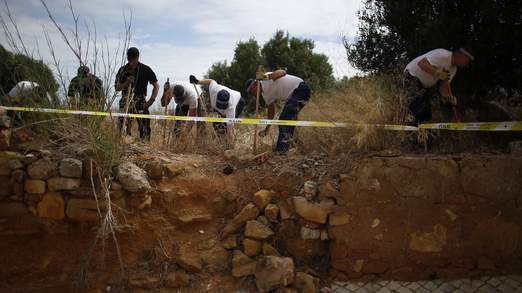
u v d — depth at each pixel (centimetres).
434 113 519
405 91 456
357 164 399
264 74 483
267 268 378
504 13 470
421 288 383
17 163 391
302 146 485
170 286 391
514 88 539
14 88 445
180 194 420
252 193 428
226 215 429
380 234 393
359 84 510
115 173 404
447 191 392
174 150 503
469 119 509
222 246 412
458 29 505
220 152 491
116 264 398
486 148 452
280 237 411
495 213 392
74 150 411
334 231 394
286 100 504
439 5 539
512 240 391
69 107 440
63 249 395
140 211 409
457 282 386
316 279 384
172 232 414
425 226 393
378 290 383
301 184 422
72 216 391
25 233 392
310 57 1808
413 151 444
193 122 538
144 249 407
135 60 542
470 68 514
